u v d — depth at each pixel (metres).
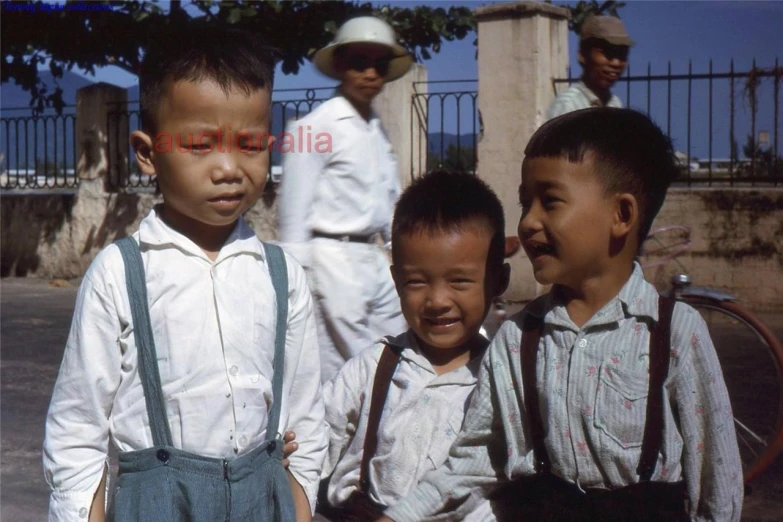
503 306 4.35
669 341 1.75
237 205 1.88
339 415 2.21
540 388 1.83
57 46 11.22
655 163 1.81
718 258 8.27
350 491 2.16
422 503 1.97
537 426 1.83
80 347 1.84
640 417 1.74
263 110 1.90
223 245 1.94
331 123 3.68
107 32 10.90
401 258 2.14
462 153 9.34
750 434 4.23
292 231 3.66
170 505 1.82
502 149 8.76
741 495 1.80
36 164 12.16
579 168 1.76
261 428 1.92
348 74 3.74
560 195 1.77
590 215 1.77
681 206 8.37
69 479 1.82
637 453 1.75
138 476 1.84
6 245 12.13
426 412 2.11
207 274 1.90
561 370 1.81
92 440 1.85
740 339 4.44
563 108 4.43
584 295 1.81
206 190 1.85
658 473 1.74
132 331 1.85
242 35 1.92
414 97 9.63
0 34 11.20
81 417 1.84
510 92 8.70
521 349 1.87
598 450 1.76
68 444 1.83
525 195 1.85
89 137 11.55
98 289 1.85
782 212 8.03
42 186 12.16
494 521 1.96
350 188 3.71
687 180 8.49
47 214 11.84
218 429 1.85
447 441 2.10
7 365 6.64
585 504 1.79
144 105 1.90
